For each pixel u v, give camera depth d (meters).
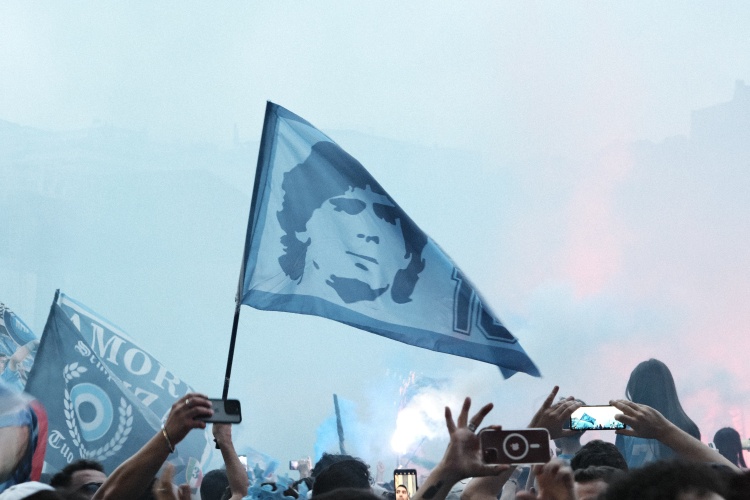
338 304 5.70
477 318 5.62
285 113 5.90
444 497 2.88
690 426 5.10
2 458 4.55
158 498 2.96
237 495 4.29
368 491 2.52
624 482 2.22
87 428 6.76
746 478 2.78
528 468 5.66
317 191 5.84
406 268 5.72
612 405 3.64
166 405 8.01
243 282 5.71
